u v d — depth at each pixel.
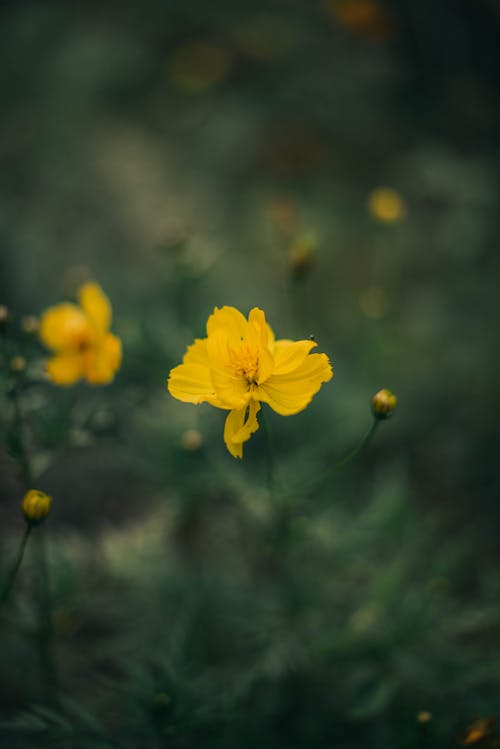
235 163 0.82
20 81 0.85
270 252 0.73
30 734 0.50
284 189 0.80
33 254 0.71
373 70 0.83
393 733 0.51
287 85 0.85
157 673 0.52
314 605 0.52
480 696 0.51
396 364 0.66
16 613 0.48
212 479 0.54
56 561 0.52
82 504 0.61
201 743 0.48
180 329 0.56
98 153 0.82
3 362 0.45
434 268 0.73
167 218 0.77
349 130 0.83
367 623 0.52
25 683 0.52
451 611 0.53
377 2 0.88
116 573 0.55
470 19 0.87
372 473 0.63
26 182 0.79
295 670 0.51
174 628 0.52
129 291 0.68
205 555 0.58
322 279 0.73
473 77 0.86
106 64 0.85
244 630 0.52
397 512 0.54
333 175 0.81
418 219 0.77
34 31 0.87
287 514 0.51
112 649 0.54
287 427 0.60
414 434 0.64
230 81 0.88
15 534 0.56
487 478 0.63
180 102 0.87
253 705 0.52
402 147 0.82
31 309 0.68
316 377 0.40
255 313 0.40
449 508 0.62
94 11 0.92
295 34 0.87
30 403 0.46
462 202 0.71
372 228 0.77
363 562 0.54
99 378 0.46
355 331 0.70
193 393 0.41
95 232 0.75
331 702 0.53
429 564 0.59
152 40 0.91
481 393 0.65
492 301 0.68
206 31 0.91
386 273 0.73
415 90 0.85
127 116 0.86
